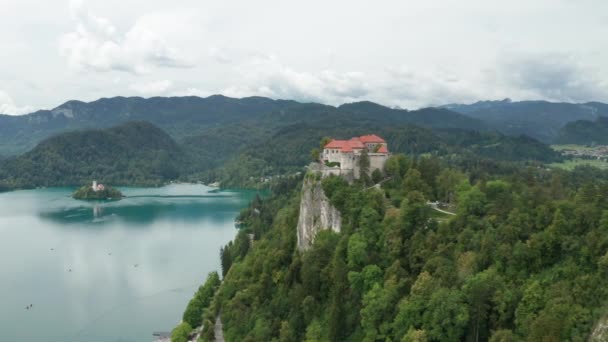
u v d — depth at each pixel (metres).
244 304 150.62
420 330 87.62
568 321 76.06
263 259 165.00
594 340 72.62
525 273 92.38
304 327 120.31
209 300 176.62
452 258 101.88
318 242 137.38
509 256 94.31
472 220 111.56
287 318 127.81
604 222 91.31
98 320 180.12
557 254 93.00
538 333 75.25
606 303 76.88
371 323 99.75
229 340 137.62
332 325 106.81
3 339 164.12
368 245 120.69
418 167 161.38
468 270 94.88
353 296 111.56
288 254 159.25
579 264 88.75
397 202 138.50
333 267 121.31
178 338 149.25
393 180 156.62
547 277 89.75
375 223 124.88
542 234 94.81
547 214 102.44
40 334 168.38
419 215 116.69
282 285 141.00
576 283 83.75
